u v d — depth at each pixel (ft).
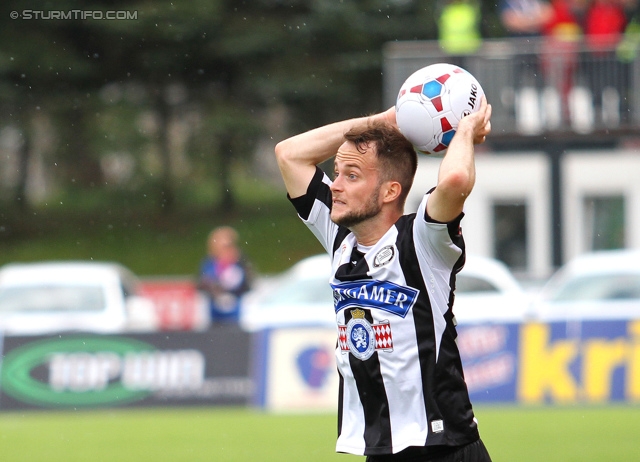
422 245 44.01
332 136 49.57
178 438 118.21
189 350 143.95
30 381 143.54
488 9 317.01
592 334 140.77
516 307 159.33
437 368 44.39
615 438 113.50
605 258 168.04
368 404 45.32
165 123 370.32
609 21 227.40
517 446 109.50
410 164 45.55
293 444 112.88
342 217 45.06
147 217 374.22
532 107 235.40
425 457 44.37
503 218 241.14
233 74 353.31
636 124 231.50
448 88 47.67
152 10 333.62
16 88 345.51
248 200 396.57
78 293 169.27
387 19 334.24
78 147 364.58
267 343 143.64
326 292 163.94
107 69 352.08
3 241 358.84
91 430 125.90
